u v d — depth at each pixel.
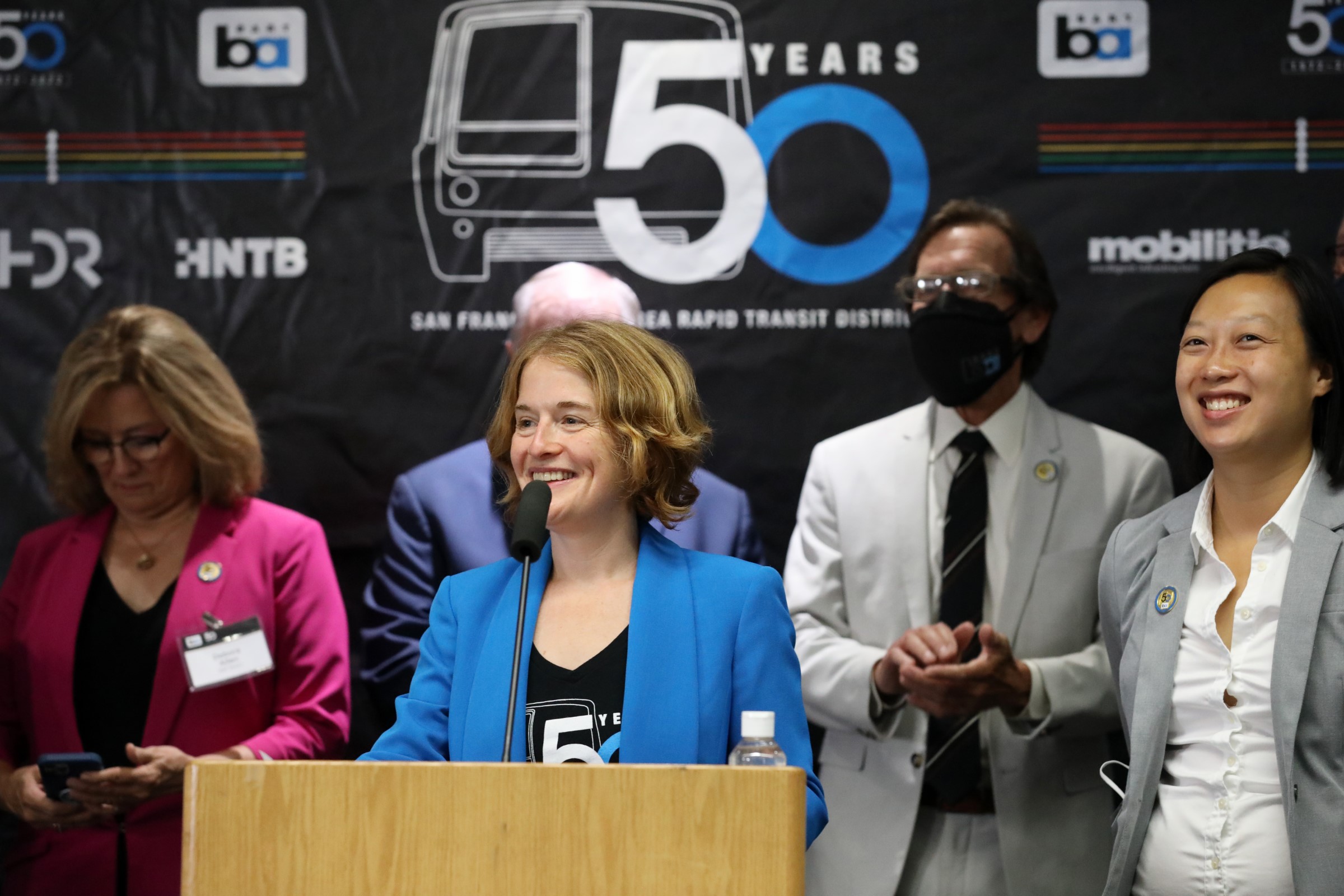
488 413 6.86
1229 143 6.84
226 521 6.04
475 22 6.98
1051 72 6.90
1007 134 6.89
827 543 6.15
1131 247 6.83
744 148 6.95
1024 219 6.87
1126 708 4.39
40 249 6.92
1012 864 5.47
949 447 6.15
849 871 5.67
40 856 5.73
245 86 6.98
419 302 6.91
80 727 5.74
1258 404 4.16
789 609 6.13
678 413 3.87
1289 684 3.89
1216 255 6.81
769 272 6.91
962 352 5.95
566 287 6.58
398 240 6.95
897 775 5.69
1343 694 3.86
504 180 6.95
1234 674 4.07
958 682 5.37
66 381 5.93
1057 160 6.88
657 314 6.90
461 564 6.48
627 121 6.97
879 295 6.89
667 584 3.76
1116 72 6.89
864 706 5.63
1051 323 6.81
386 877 2.69
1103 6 6.90
